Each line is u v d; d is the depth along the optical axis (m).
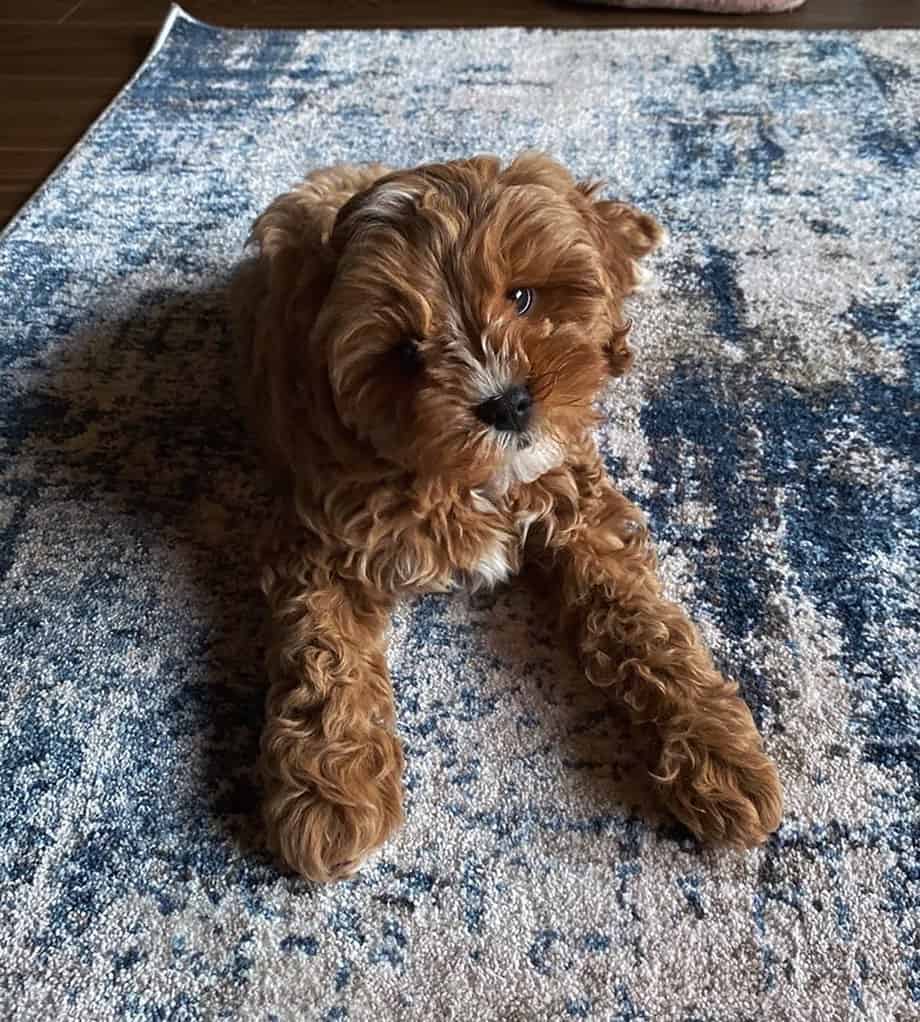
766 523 0.51
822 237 0.69
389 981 0.37
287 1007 0.36
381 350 0.38
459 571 0.48
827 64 0.88
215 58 0.98
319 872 0.39
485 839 0.40
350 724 0.42
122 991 0.37
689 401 0.58
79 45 1.05
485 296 0.38
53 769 0.44
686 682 0.43
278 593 0.46
